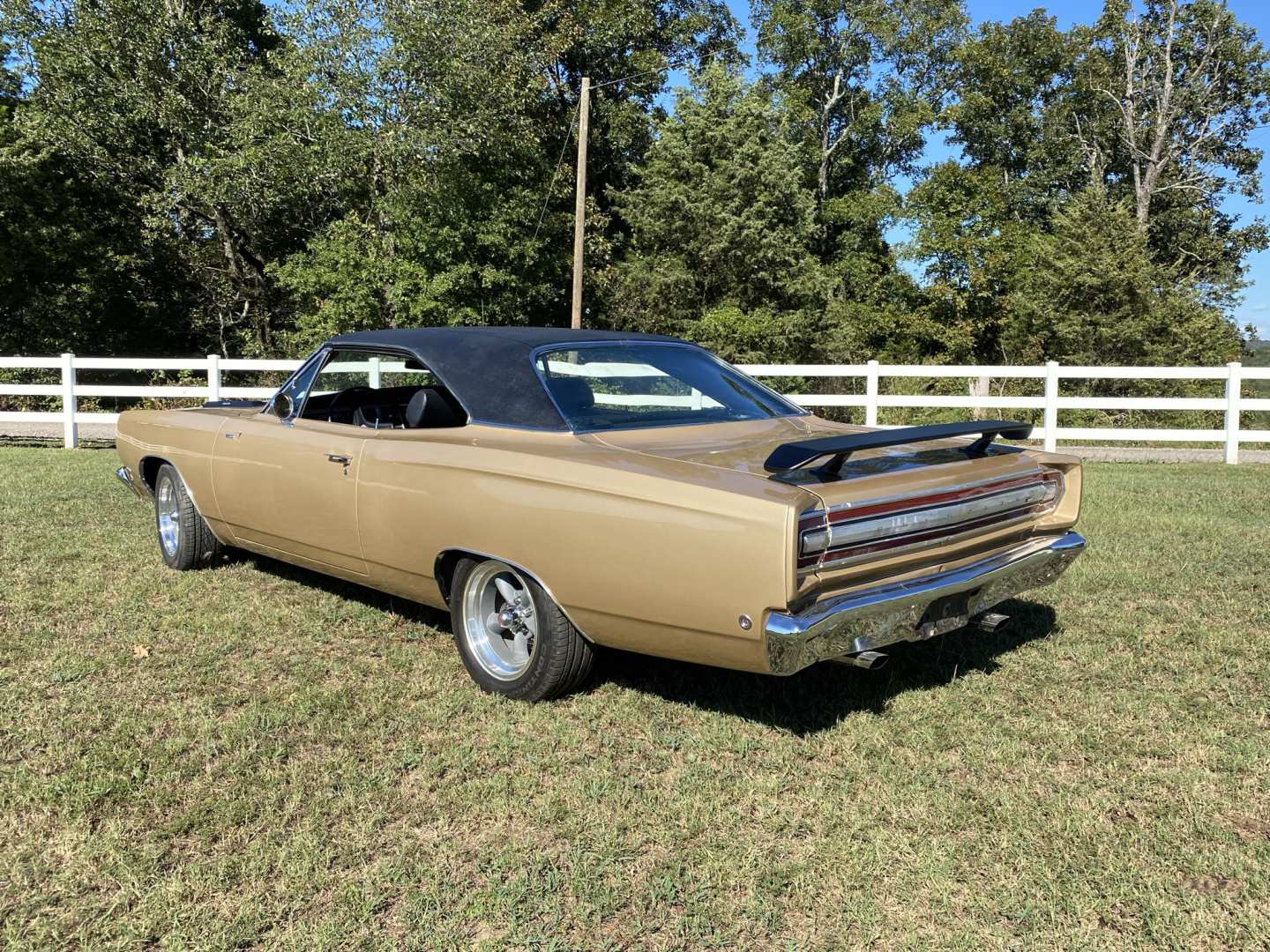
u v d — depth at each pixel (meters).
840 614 2.83
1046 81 41.62
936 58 40.78
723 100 32.56
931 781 2.97
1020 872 2.49
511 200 25.34
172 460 5.32
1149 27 39.06
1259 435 11.88
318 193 26.27
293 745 3.22
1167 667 3.96
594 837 2.64
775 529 2.73
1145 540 6.38
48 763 3.04
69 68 25.86
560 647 3.42
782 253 31.42
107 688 3.70
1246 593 5.05
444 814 2.78
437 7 23.28
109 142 27.67
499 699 3.62
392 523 3.87
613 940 2.22
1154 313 26.09
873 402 12.80
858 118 40.03
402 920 2.29
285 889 2.39
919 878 2.46
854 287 36.72
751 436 3.70
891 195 37.62
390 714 3.48
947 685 3.79
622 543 3.07
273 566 5.65
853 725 3.40
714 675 3.91
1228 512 7.54
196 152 27.28
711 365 4.37
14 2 25.75
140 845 2.59
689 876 2.47
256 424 4.76
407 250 24.20
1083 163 41.00
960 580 3.21
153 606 4.79
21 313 29.39
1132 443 15.13
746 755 3.16
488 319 25.23
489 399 3.78
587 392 3.78
